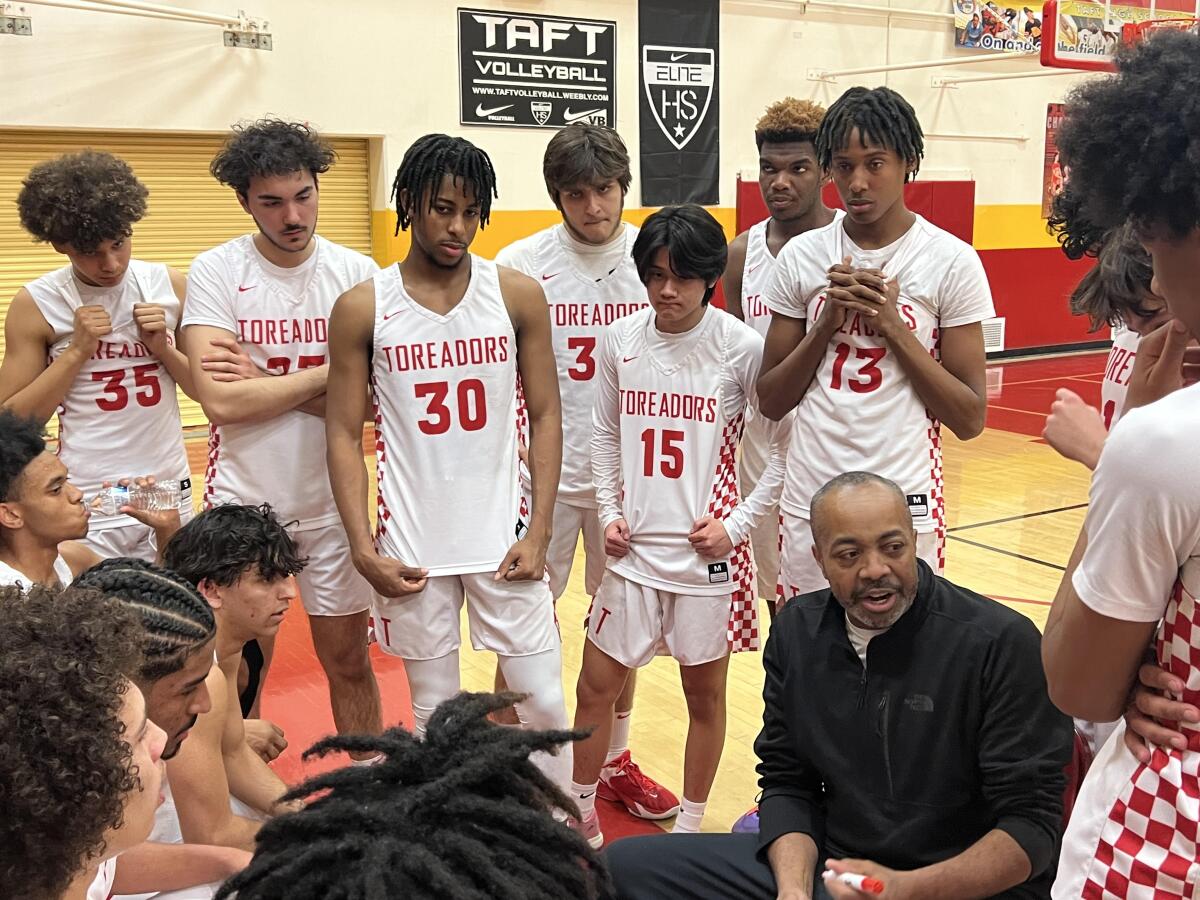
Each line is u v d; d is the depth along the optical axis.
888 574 1.70
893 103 2.23
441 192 2.11
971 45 10.79
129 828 1.07
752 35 9.52
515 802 0.95
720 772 2.99
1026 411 8.64
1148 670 1.13
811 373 2.35
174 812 1.80
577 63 8.66
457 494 2.25
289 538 2.16
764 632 3.99
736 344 2.47
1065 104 1.15
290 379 2.54
